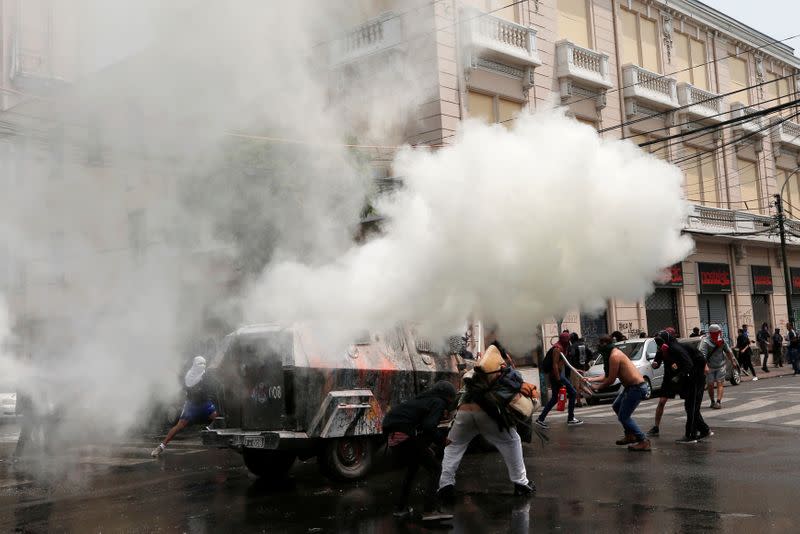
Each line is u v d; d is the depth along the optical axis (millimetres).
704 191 24484
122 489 8102
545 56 18469
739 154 26609
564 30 19641
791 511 5590
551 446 9531
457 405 6832
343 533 5629
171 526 6145
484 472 7883
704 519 5445
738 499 6051
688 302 23578
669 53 23859
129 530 6074
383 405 7980
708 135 24906
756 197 27375
